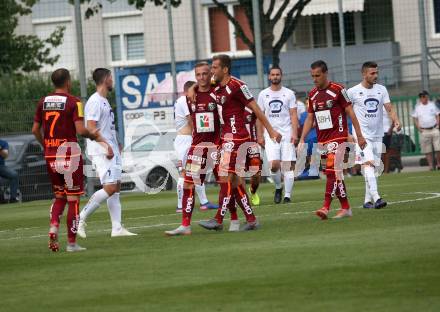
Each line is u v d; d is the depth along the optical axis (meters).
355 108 32.00
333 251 20.81
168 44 81.06
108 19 82.38
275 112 37.72
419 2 58.09
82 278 19.34
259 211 33.53
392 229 24.45
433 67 73.06
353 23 79.06
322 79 28.66
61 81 24.23
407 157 63.09
